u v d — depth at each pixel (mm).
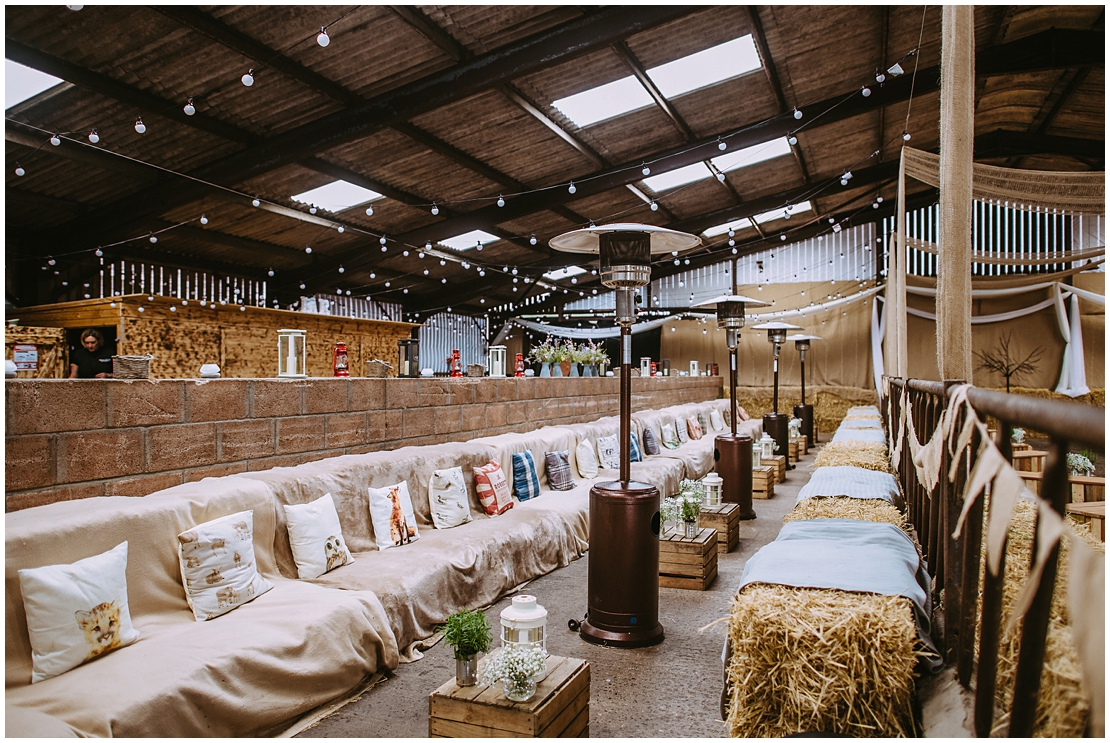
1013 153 9773
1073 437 967
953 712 1586
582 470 6027
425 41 5438
